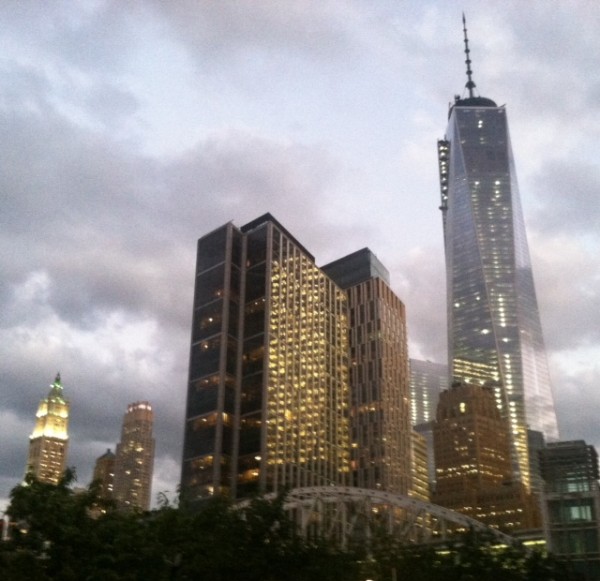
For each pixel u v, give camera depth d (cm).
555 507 12556
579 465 12812
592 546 12050
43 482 6450
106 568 5938
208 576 6938
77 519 6200
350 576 8094
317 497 14475
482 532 10088
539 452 13288
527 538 16125
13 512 5891
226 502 7919
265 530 7456
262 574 7238
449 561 8856
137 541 6369
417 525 15525
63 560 5847
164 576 6438
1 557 5572
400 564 8744
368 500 14450
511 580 8719
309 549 7706
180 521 7306
